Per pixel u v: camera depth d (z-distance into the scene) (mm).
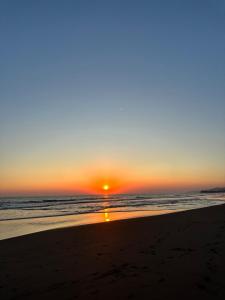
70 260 7145
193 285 4855
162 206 40500
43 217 25422
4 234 15039
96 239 10445
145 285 4965
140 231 11906
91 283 5234
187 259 6539
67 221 21391
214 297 4355
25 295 4828
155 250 7730
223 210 20844
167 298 4395
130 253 7523
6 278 5793
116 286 4996
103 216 25125
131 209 34688
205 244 8156
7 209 39781
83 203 60750
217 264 5996
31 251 8719
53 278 5656
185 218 16141
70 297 4641
